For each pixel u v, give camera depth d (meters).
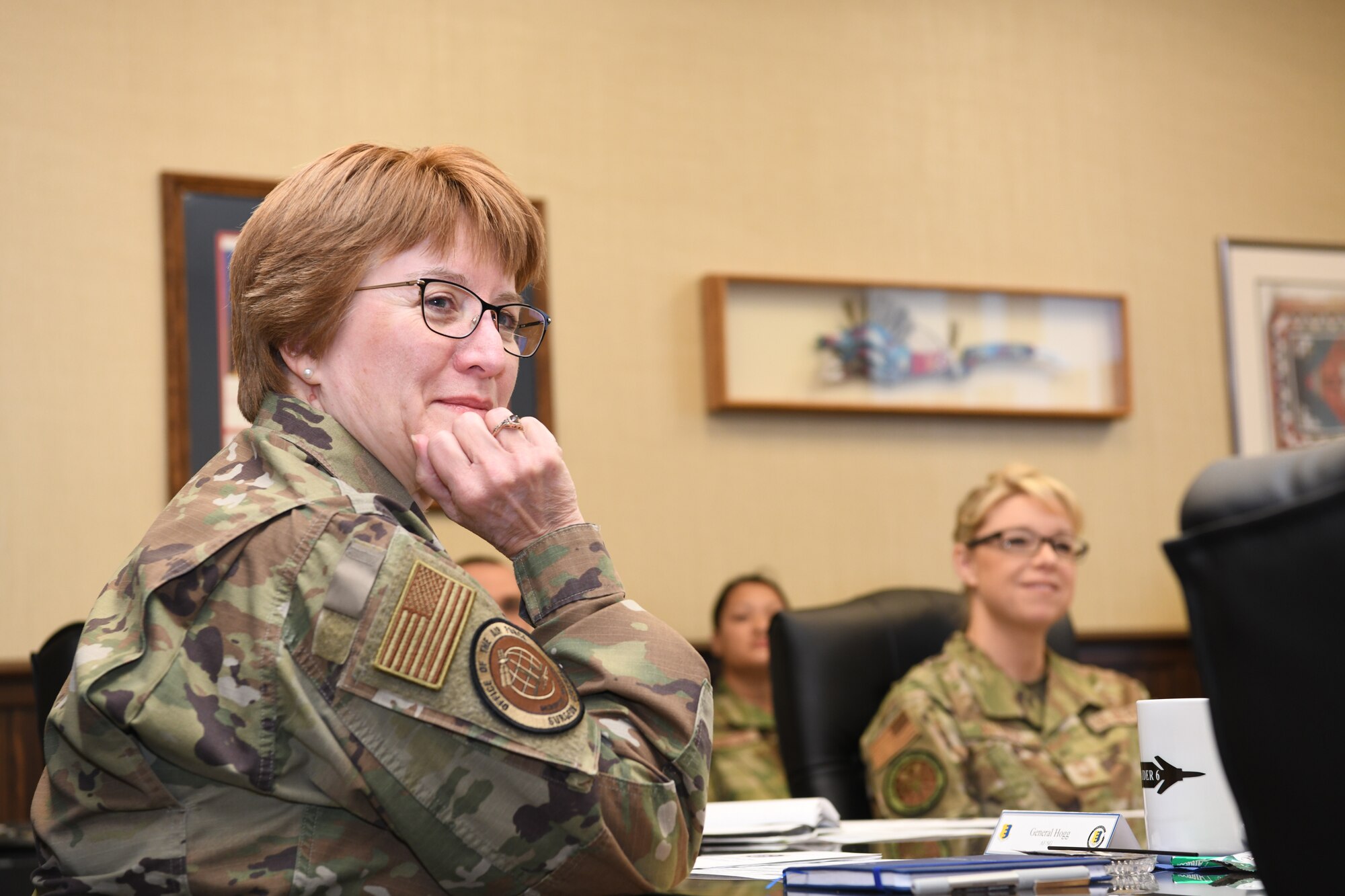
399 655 1.23
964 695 3.11
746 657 4.27
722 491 4.62
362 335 1.47
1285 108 5.55
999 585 3.22
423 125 4.45
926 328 4.90
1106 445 5.13
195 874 1.23
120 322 4.07
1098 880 1.22
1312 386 5.41
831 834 1.96
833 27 4.97
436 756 1.23
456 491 1.46
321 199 1.47
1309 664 0.77
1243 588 0.79
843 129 4.94
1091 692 3.27
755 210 4.79
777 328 4.72
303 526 1.28
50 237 4.03
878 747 2.98
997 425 4.99
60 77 4.09
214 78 4.24
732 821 1.83
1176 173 5.37
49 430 3.97
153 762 1.24
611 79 4.68
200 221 4.14
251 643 1.24
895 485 4.84
